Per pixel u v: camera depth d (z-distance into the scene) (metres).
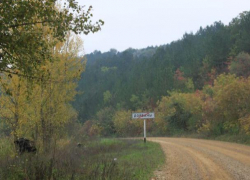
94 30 7.50
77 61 15.76
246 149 16.45
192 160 12.58
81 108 92.94
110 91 104.75
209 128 30.19
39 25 9.75
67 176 8.12
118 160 12.88
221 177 8.85
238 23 72.62
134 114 25.66
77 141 23.22
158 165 11.32
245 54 53.69
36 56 7.39
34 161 8.84
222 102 25.56
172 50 109.75
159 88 72.06
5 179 7.54
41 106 14.38
